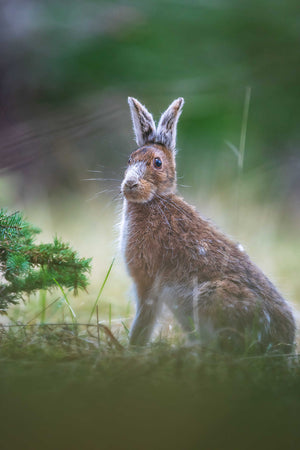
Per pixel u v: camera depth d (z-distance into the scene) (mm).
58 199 21234
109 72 23938
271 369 6887
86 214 19328
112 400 5461
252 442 4664
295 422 5012
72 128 21844
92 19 24391
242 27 22141
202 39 22500
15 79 26188
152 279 9695
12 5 26578
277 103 22906
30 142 20828
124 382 6059
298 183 22984
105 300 12156
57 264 9164
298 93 22734
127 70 23281
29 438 4617
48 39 25484
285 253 16641
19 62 26203
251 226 17312
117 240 10734
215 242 9539
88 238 16719
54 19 25062
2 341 7734
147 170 9852
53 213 19625
